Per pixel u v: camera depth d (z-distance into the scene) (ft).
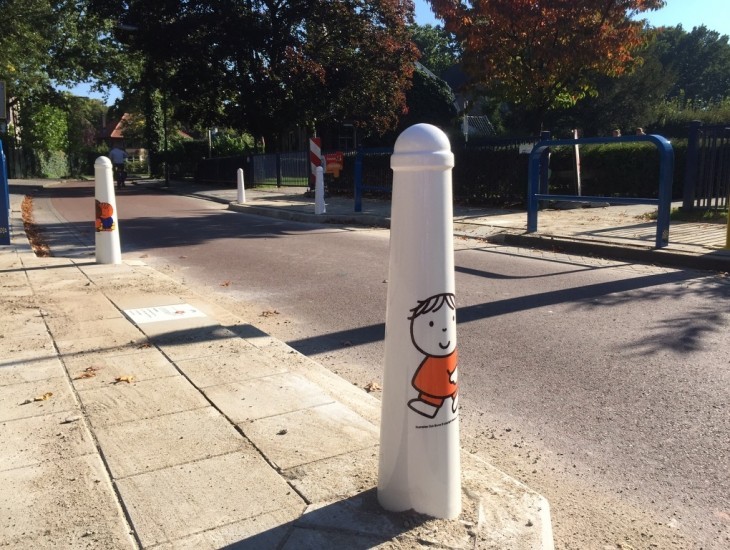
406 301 7.68
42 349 15.55
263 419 11.41
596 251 30.27
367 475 9.29
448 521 8.03
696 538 8.78
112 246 28.09
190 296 21.79
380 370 15.48
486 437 11.89
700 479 10.32
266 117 97.19
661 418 12.53
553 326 18.74
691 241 30.30
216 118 102.94
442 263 7.63
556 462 10.93
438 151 7.45
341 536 7.75
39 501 8.69
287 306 21.97
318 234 40.65
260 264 30.14
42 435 10.75
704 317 19.13
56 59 136.87
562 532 8.87
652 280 24.41
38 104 160.25
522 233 34.68
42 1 114.93
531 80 61.31
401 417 7.91
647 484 10.19
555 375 14.93
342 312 21.01
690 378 14.47
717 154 38.99
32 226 46.55
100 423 11.23
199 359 14.88
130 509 8.46
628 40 58.18
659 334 17.66
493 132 123.44
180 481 9.19
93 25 130.00
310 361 14.82
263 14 91.97
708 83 223.30
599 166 53.06
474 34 59.62
